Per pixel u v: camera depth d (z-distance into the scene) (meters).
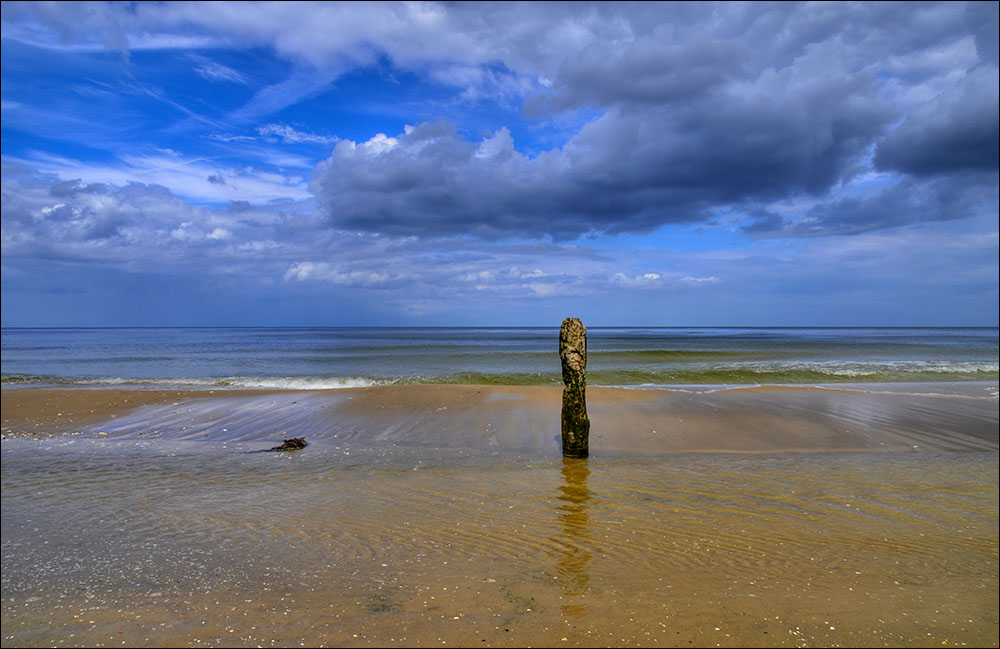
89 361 36.75
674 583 4.61
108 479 8.63
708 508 6.87
